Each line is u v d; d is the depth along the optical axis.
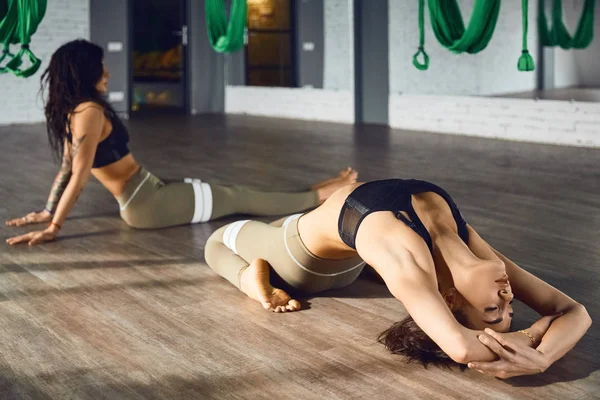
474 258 1.88
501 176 5.25
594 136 6.83
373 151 6.62
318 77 9.62
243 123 9.27
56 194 3.79
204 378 2.00
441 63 8.55
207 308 2.56
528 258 3.17
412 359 2.09
